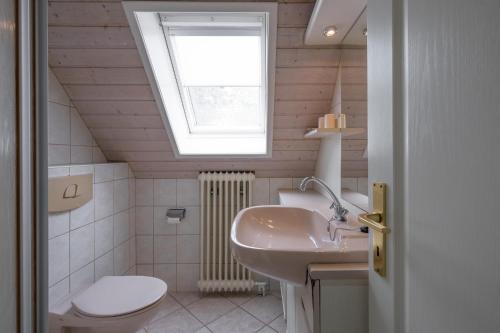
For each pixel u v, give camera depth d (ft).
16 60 1.18
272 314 6.34
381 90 1.81
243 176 6.95
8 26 1.14
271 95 5.08
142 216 7.48
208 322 6.06
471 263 1.07
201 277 7.05
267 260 2.68
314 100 5.28
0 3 1.10
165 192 7.46
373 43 1.93
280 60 4.63
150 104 5.47
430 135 1.32
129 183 7.13
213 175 6.97
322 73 4.82
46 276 1.36
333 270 2.41
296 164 6.89
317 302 2.40
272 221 4.72
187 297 7.13
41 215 1.34
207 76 6.24
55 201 4.44
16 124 1.18
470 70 1.07
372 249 2.02
